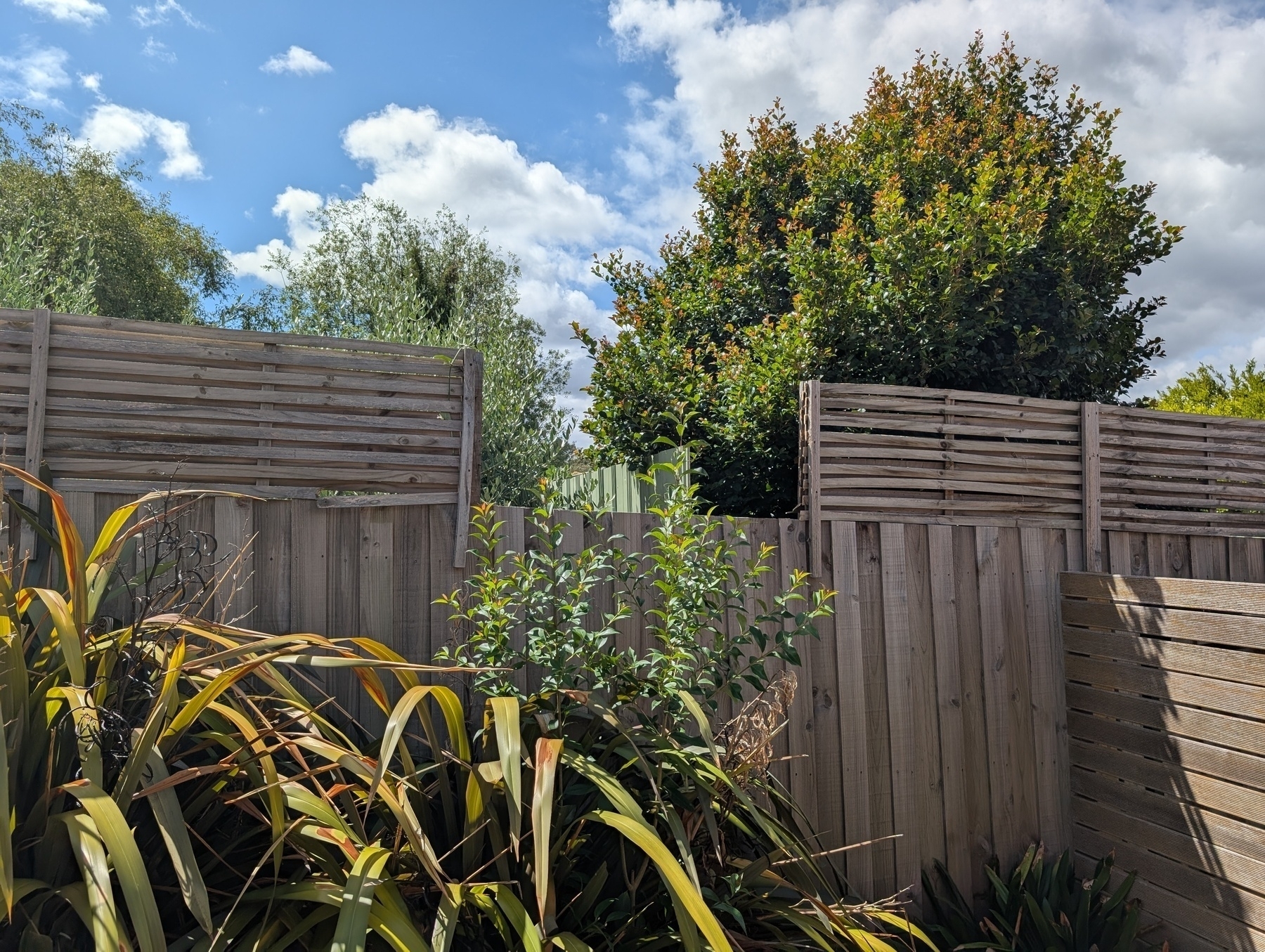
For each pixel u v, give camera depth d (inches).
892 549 138.3
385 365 110.4
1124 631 137.7
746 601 128.1
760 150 265.7
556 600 104.5
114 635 81.0
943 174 227.1
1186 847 126.0
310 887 68.2
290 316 338.0
